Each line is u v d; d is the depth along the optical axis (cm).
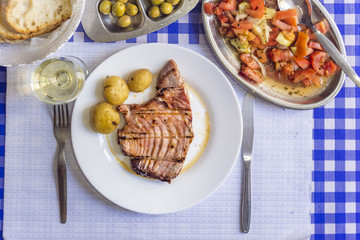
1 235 76
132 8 73
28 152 76
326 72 77
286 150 79
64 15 69
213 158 76
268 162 79
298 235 79
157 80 76
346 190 80
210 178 76
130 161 75
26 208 76
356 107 80
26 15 68
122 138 73
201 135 77
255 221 79
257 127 79
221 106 76
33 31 69
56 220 77
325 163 80
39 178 77
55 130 75
